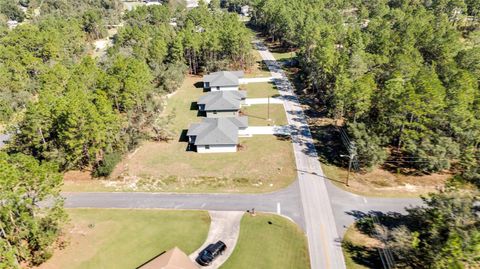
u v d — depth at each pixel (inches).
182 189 2194.9
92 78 3366.1
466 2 5418.3
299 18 4842.5
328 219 1877.5
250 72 4313.5
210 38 4190.5
